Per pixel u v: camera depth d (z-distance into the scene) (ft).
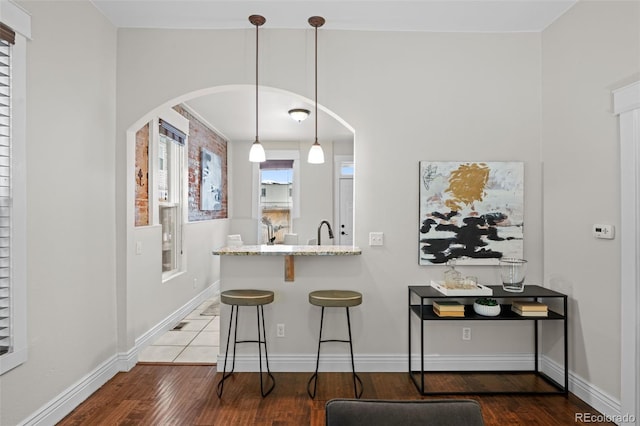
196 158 18.33
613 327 8.00
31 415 7.22
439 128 10.54
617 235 7.86
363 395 9.18
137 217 12.41
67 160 8.29
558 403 8.81
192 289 17.25
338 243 24.53
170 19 9.95
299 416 8.23
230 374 10.29
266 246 11.46
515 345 10.57
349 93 10.53
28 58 7.13
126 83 10.38
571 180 9.26
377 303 10.55
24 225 6.93
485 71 10.53
